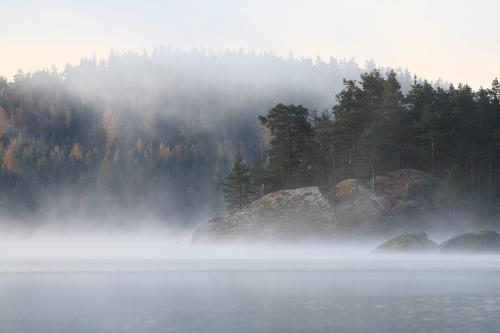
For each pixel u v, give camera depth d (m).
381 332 23.55
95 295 34.81
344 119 92.44
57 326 25.20
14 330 24.52
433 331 23.56
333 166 94.19
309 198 82.56
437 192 81.75
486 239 63.31
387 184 83.00
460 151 94.31
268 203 84.19
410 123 94.44
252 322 25.86
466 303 30.42
